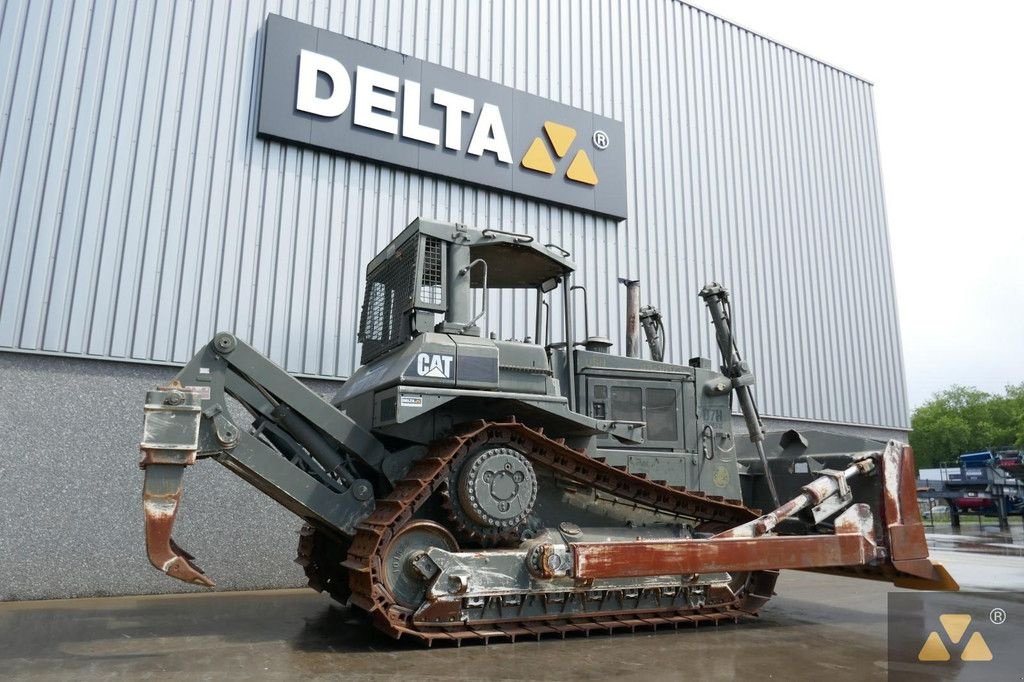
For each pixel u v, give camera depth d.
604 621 5.70
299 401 5.67
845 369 13.98
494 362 5.77
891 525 6.52
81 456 7.80
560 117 11.47
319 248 9.36
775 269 13.49
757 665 4.71
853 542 6.32
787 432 7.95
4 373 7.61
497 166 10.73
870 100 15.94
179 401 4.95
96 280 8.09
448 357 5.62
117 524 7.86
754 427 7.21
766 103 14.20
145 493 4.79
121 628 5.85
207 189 8.84
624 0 12.77
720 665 4.69
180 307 8.46
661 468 6.73
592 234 11.55
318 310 9.20
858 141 15.45
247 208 9.03
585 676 4.34
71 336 7.88
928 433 84.00
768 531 6.09
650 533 6.22
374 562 5.08
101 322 8.05
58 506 7.63
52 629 5.80
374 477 6.12
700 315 12.43
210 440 5.32
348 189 9.68
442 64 10.65
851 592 8.31
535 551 5.39
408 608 5.18
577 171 11.45
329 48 9.75
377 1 10.29
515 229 10.84
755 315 13.03
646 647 5.21
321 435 5.93
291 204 9.30
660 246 12.21
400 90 10.16
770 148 14.02
